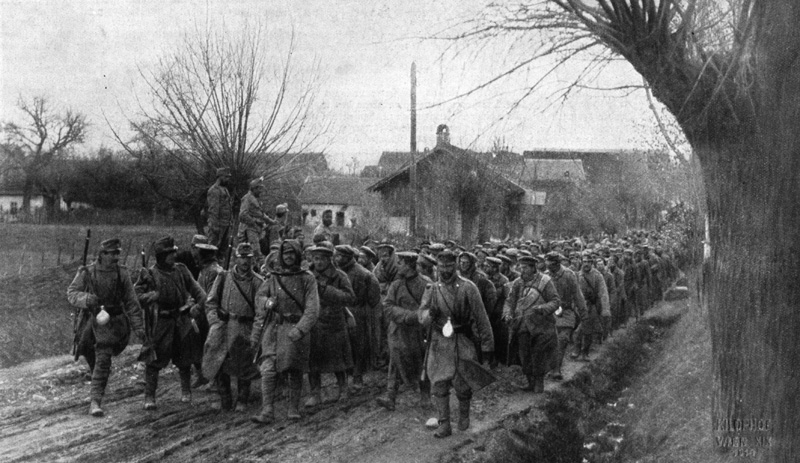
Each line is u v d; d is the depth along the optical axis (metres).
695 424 7.50
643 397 10.30
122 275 7.91
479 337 7.67
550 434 8.64
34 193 39.09
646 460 7.44
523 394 10.12
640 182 28.77
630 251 18.00
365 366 9.81
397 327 8.47
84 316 8.04
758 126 4.60
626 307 16.33
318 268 8.45
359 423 7.96
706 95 4.84
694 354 10.46
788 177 4.48
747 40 4.54
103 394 8.02
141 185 29.09
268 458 6.64
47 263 20.94
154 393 8.26
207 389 9.17
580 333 12.98
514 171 24.41
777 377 4.52
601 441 8.89
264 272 10.51
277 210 13.13
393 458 6.77
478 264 13.63
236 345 7.99
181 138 15.66
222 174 12.17
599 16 5.00
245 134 15.38
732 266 4.78
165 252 8.20
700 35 4.89
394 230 33.03
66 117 36.94
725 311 4.86
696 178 5.91
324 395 9.30
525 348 10.13
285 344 7.66
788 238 4.50
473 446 7.35
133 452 6.66
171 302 8.27
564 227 33.38
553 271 11.53
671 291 21.39
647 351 14.41
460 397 7.73
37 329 12.82
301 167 17.98
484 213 23.97
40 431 7.21
